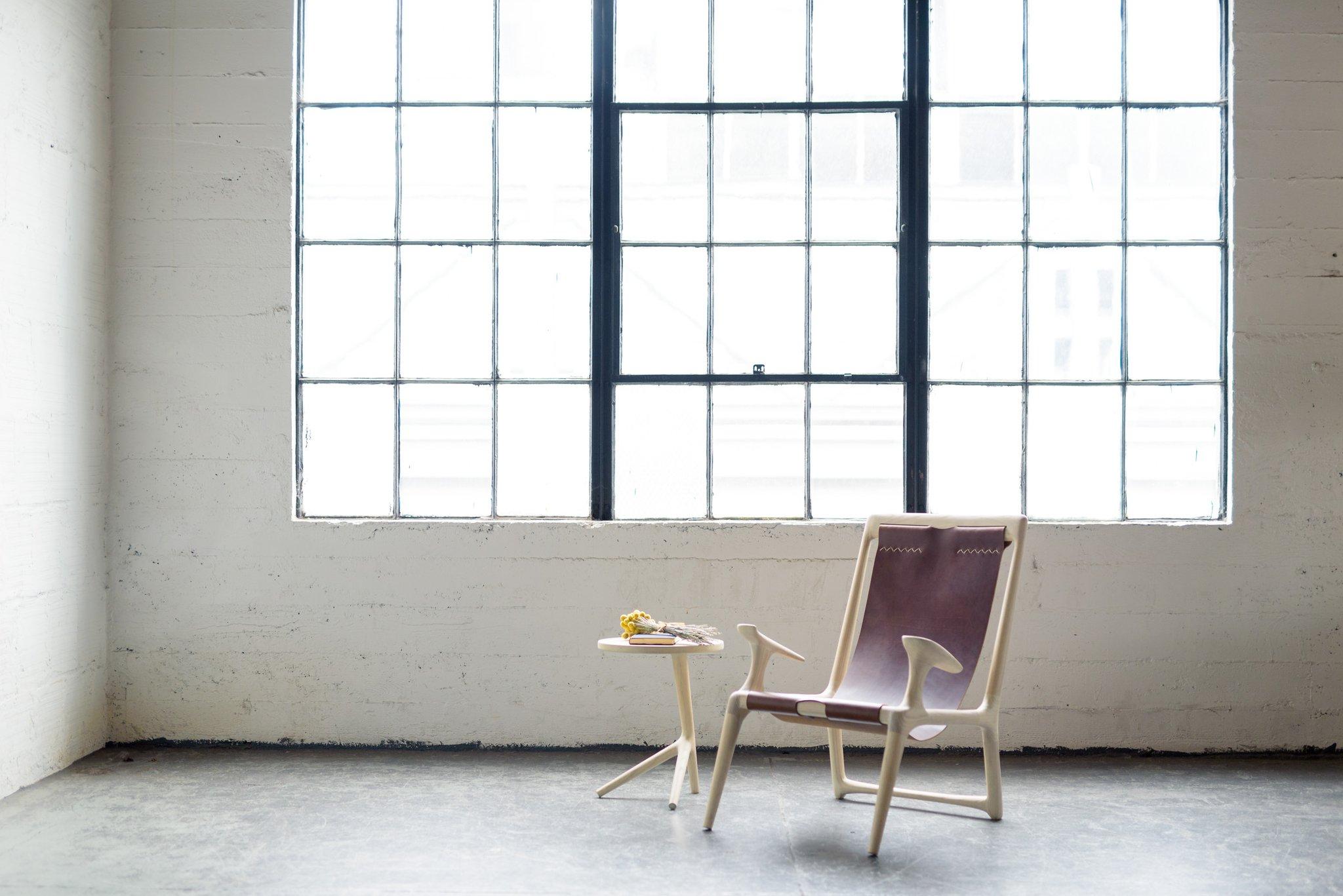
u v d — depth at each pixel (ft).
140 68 13.02
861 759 12.43
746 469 13.28
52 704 11.65
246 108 13.07
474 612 12.88
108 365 12.91
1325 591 12.69
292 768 11.94
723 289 13.29
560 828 9.73
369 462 13.33
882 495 13.21
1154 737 12.72
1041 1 13.28
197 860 8.82
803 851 9.13
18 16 11.08
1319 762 12.33
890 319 13.25
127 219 13.00
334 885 8.24
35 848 9.11
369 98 13.37
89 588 12.46
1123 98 13.21
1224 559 12.73
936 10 13.32
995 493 13.17
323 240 13.34
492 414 13.33
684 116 13.34
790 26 13.33
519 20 13.38
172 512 12.93
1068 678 12.74
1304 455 12.75
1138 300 13.16
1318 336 12.77
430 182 13.37
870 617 10.90
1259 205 12.80
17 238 11.05
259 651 12.90
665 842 9.34
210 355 12.99
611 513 13.23
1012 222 13.21
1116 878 8.47
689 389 13.28
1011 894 8.13
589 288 13.34
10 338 10.91
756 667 10.11
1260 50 12.80
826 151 13.29
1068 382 13.15
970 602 10.44
